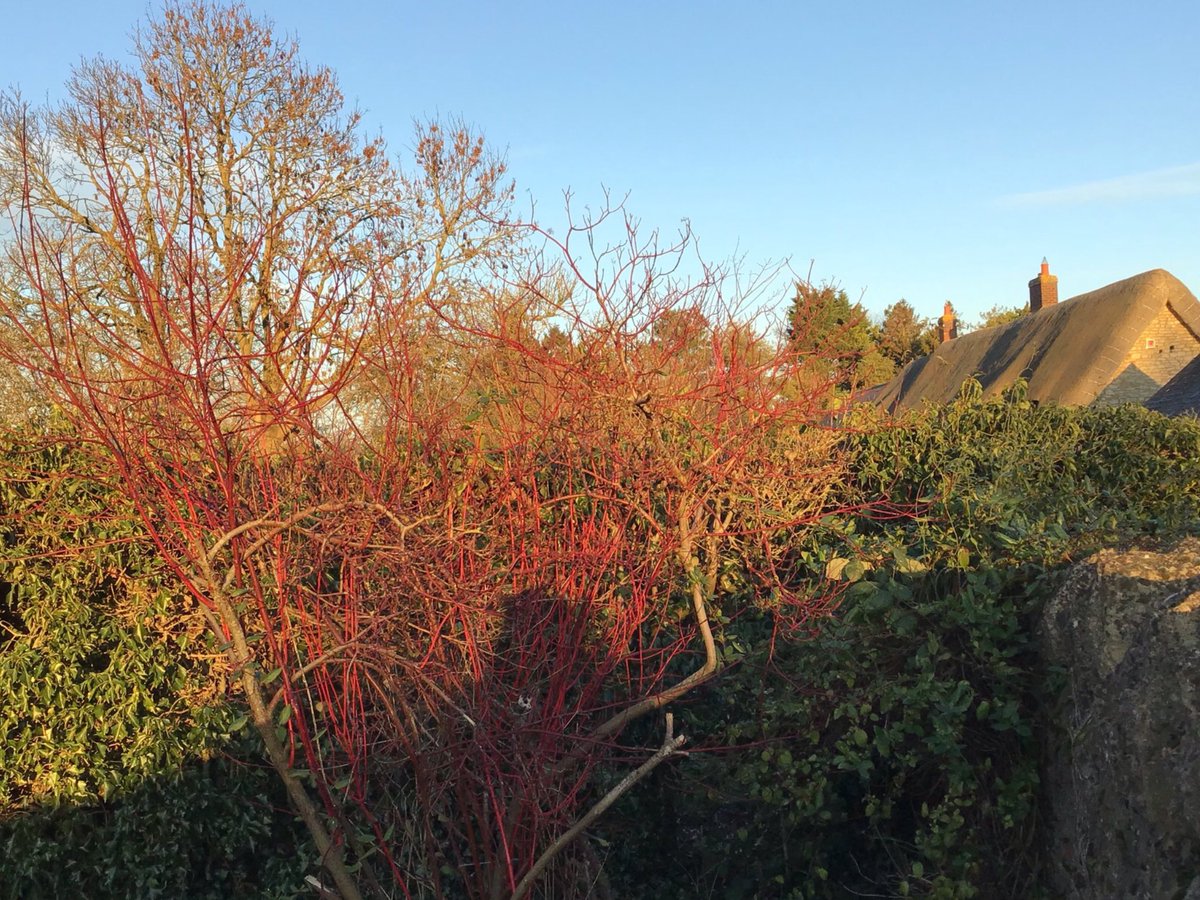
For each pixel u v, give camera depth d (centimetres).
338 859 299
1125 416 629
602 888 399
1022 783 350
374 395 386
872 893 393
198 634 414
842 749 372
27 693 381
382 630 319
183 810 401
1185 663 277
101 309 307
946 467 531
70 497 392
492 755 330
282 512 350
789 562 486
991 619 365
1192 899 247
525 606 375
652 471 404
